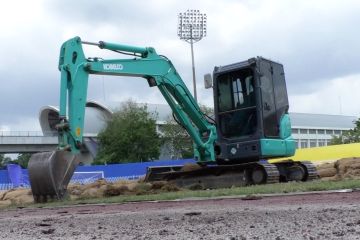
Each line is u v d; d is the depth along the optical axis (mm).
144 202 12477
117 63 17469
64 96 15867
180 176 20797
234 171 19594
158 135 76562
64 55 16141
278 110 19422
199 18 57406
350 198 9227
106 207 11656
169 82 19000
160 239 5594
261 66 18875
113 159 73312
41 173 14570
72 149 15586
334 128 124812
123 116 76750
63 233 6762
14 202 16875
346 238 4984
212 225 6570
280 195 11141
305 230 5633
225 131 19344
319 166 23828
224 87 19484
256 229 5941
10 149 93688
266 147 18438
